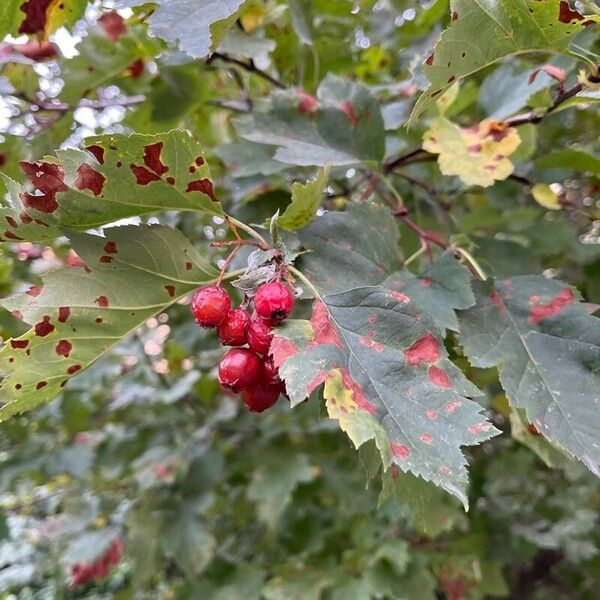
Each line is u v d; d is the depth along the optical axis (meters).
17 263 0.35
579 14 0.15
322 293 0.16
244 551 0.45
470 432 0.13
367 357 0.14
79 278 0.15
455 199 0.34
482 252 0.26
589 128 0.36
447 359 0.14
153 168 0.14
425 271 0.17
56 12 0.23
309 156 0.21
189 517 0.38
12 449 0.47
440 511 0.24
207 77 0.31
